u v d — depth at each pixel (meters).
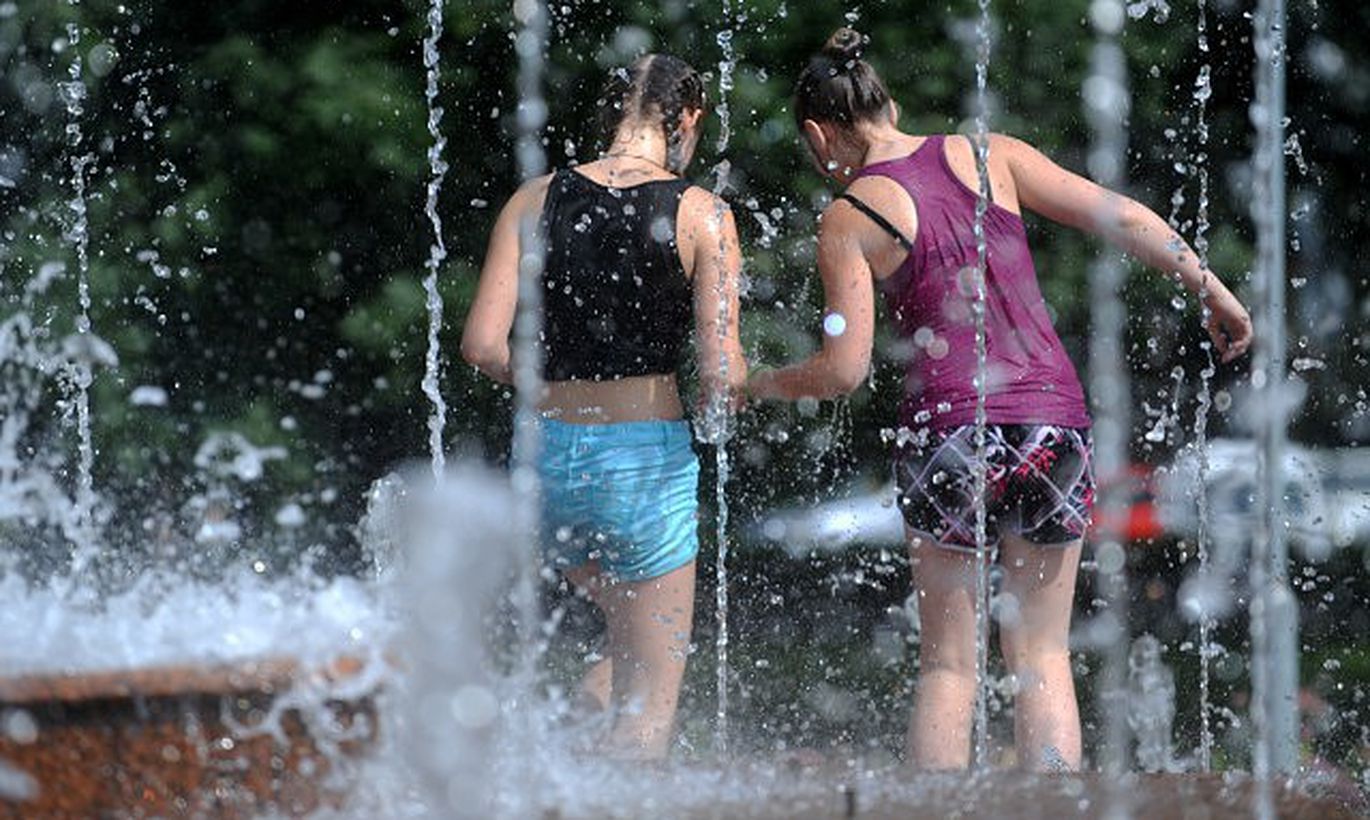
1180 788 9.16
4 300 31.05
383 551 11.48
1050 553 13.29
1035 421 13.13
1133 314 31.27
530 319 13.59
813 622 26.80
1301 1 35.16
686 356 17.33
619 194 13.53
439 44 31.19
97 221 31.38
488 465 30.75
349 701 7.66
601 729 13.28
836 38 14.10
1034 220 31.08
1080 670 24.56
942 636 13.23
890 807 8.64
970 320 13.23
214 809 7.51
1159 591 29.06
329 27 31.31
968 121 30.97
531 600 13.38
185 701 7.43
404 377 30.75
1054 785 9.26
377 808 7.75
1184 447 30.92
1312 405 34.75
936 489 13.16
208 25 31.64
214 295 31.31
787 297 29.56
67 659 7.54
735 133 30.03
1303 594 30.30
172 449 29.89
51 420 26.81
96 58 31.50
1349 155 35.31
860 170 13.73
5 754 7.21
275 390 30.81
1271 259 17.34
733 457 30.48
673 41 31.05
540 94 31.31
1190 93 32.41
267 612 8.52
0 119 31.53
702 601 28.47
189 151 31.45
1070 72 31.11
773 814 8.49
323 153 30.89
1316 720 19.66
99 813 7.36
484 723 7.88
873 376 29.62
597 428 13.45
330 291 31.38
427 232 31.59
